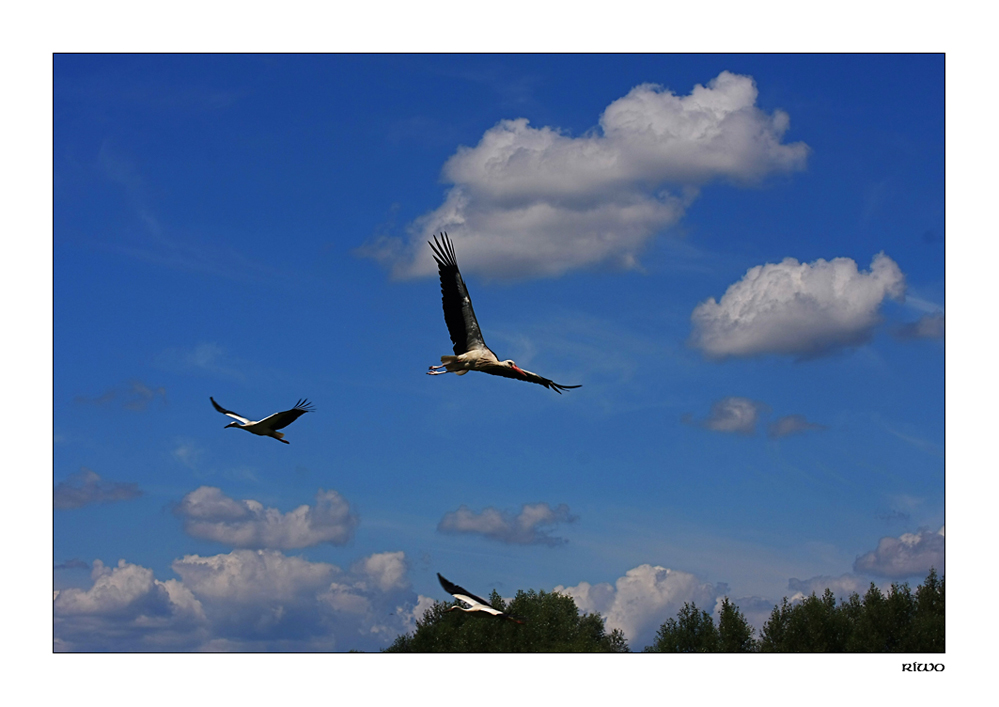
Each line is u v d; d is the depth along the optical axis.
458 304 23.23
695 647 54.06
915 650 51.19
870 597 54.47
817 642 53.38
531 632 52.84
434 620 52.69
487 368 22.72
